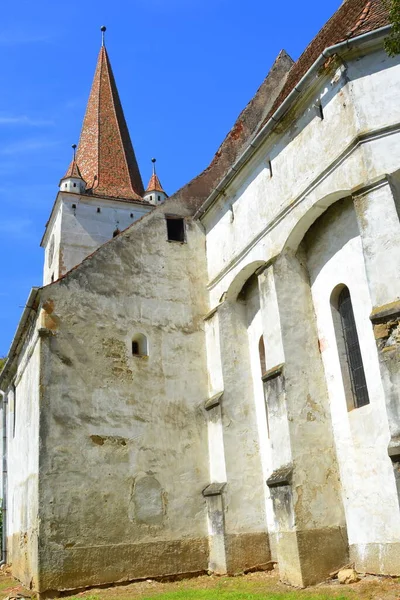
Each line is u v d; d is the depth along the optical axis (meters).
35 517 13.43
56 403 14.16
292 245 13.66
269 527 14.38
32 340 15.84
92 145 40.09
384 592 9.63
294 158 13.44
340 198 12.34
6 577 16.92
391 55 9.73
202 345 16.69
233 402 15.32
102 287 15.82
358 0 15.01
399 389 9.65
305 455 12.17
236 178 15.91
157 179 40.06
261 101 20.50
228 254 16.33
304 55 17.25
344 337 12.77
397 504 10.74
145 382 15.52
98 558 13.41
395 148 10.97
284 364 12.71
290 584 11.48
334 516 11.94
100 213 35.66
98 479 14.04
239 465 14.73
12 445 19.53
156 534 14.25
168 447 15.18
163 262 17.06
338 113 12.08
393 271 10.30
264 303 13.62
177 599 10.88
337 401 12.57
